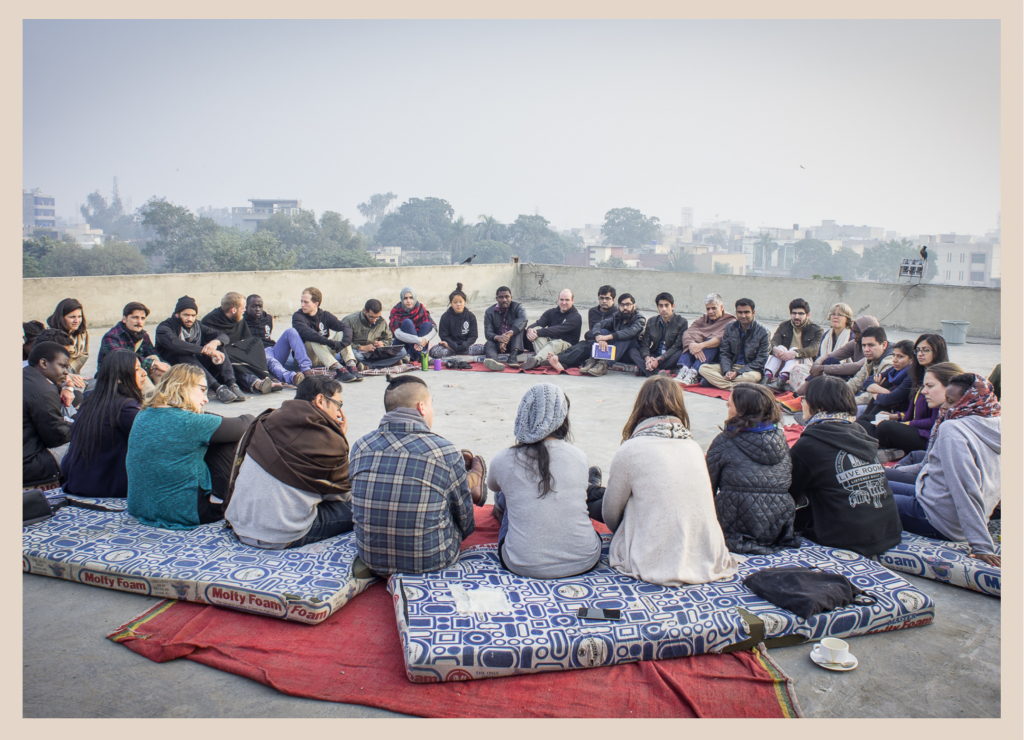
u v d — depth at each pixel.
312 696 2.53
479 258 99.56
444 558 3.18
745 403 3.43
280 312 13.81
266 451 3.37
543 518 3.14
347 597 3.10
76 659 2.75
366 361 8.62
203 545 3.43
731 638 2.81
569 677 2.67
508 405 6.94
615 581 3.12
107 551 3.36
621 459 3.20
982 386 3.56
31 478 4.18
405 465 3.10
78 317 6.20
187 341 6.88
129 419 3.89
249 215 154.50
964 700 2.58
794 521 3.78
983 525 3.40
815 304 13.60
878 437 4.67
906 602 3.02
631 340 8.67
